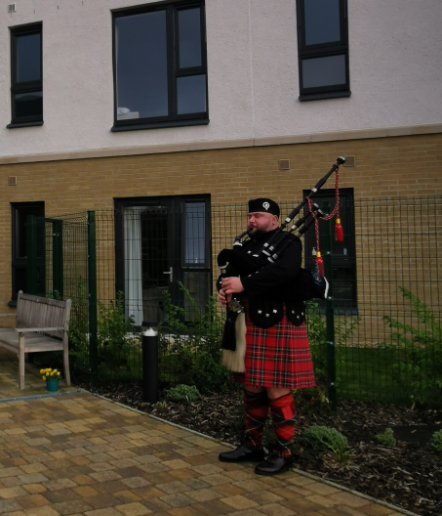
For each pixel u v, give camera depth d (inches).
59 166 398.3
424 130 324.8
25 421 201.6
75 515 130.6
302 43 349.7
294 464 163.6
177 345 241.6
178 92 378.6
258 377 157.2
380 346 229.1
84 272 261.7
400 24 330.3
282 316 158.6
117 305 266.2
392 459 166.6
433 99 325.4
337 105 340.8
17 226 415.8
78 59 394.3
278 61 351.6
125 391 240.7
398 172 330.0
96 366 246.2
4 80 416.2
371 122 335.3
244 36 357.4
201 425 198.7
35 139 404.5
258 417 165.6
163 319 257.4
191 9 376.2
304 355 161.3
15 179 409.4
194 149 365.7
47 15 401.7
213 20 363.6
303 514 133.6
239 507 136.6
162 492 144.2
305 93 349.1
